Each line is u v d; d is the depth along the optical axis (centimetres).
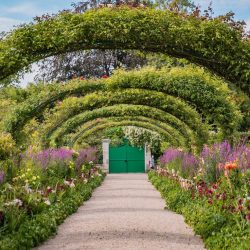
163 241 837
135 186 2236
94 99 1694
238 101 1362
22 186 1047
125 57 3522
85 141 3098
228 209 841
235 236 714
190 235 891
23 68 838
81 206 1403
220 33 795
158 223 1040
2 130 1493
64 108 1814
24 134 1542
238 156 949
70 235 902
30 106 1506
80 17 809
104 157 3500
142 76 1290
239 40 801
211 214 890
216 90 1268
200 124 1619
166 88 1285
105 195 1772
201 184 1146
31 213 934
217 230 802
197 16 809
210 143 1584
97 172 2606
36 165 1336
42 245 807
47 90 1516
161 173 2358
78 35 803
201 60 846
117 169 3559
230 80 848
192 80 1274
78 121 2070
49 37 809
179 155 1827
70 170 1689
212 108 1267
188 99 1284
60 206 1150
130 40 814
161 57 919
